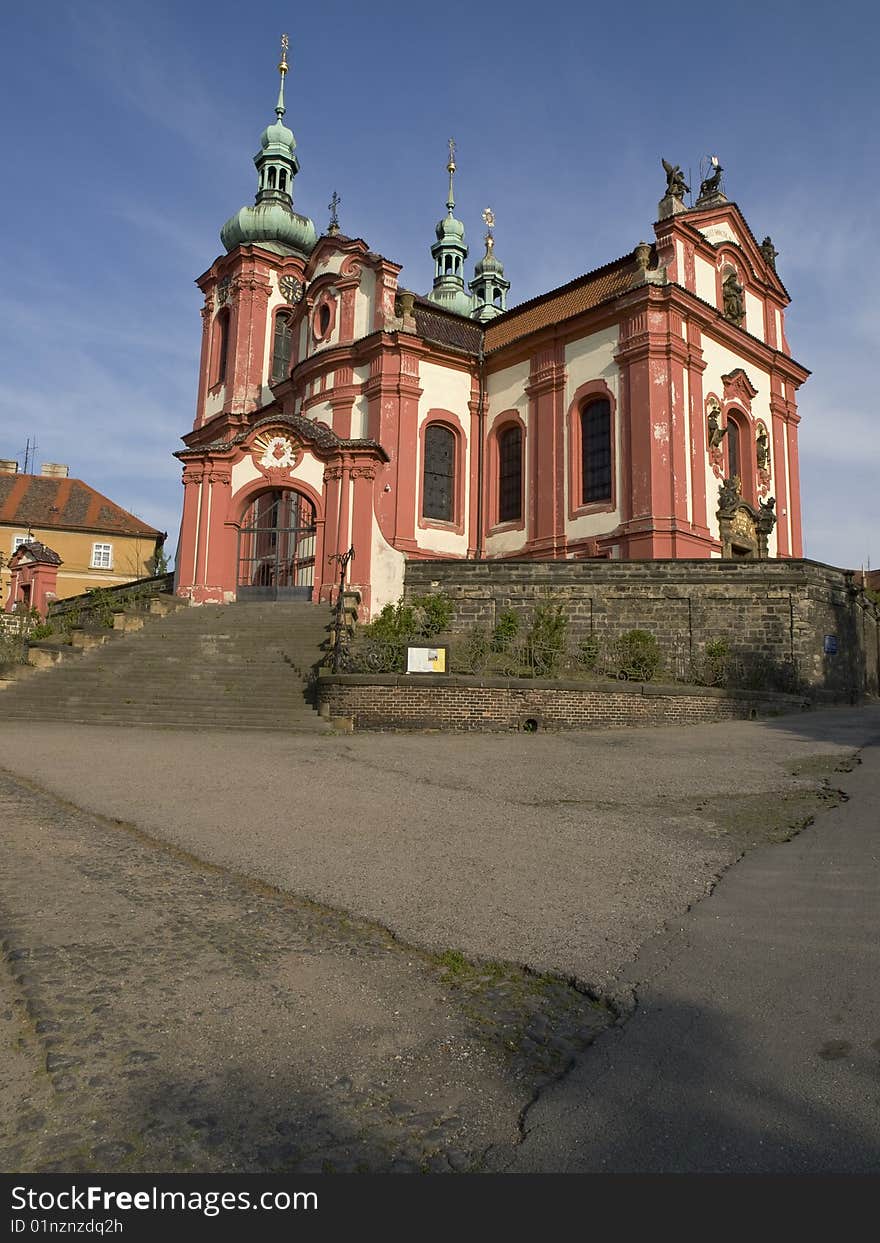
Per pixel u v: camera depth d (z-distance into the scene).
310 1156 2.99
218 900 5.86
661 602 21.84
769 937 5.07
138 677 19.66
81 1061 3.59
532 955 4.87
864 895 5.81
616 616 22.03
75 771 11.08
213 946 4.96
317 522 24.55
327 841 7.46
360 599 22.91
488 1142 3.09
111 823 8.20
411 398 30.06
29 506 57.38
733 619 21.31
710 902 5.77
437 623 21.97
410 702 16.64
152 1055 3.66
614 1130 3.13
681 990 4.35
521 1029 4.01
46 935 5.03
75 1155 2.97
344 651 18.33
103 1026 3.91
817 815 8.38
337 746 13.79
